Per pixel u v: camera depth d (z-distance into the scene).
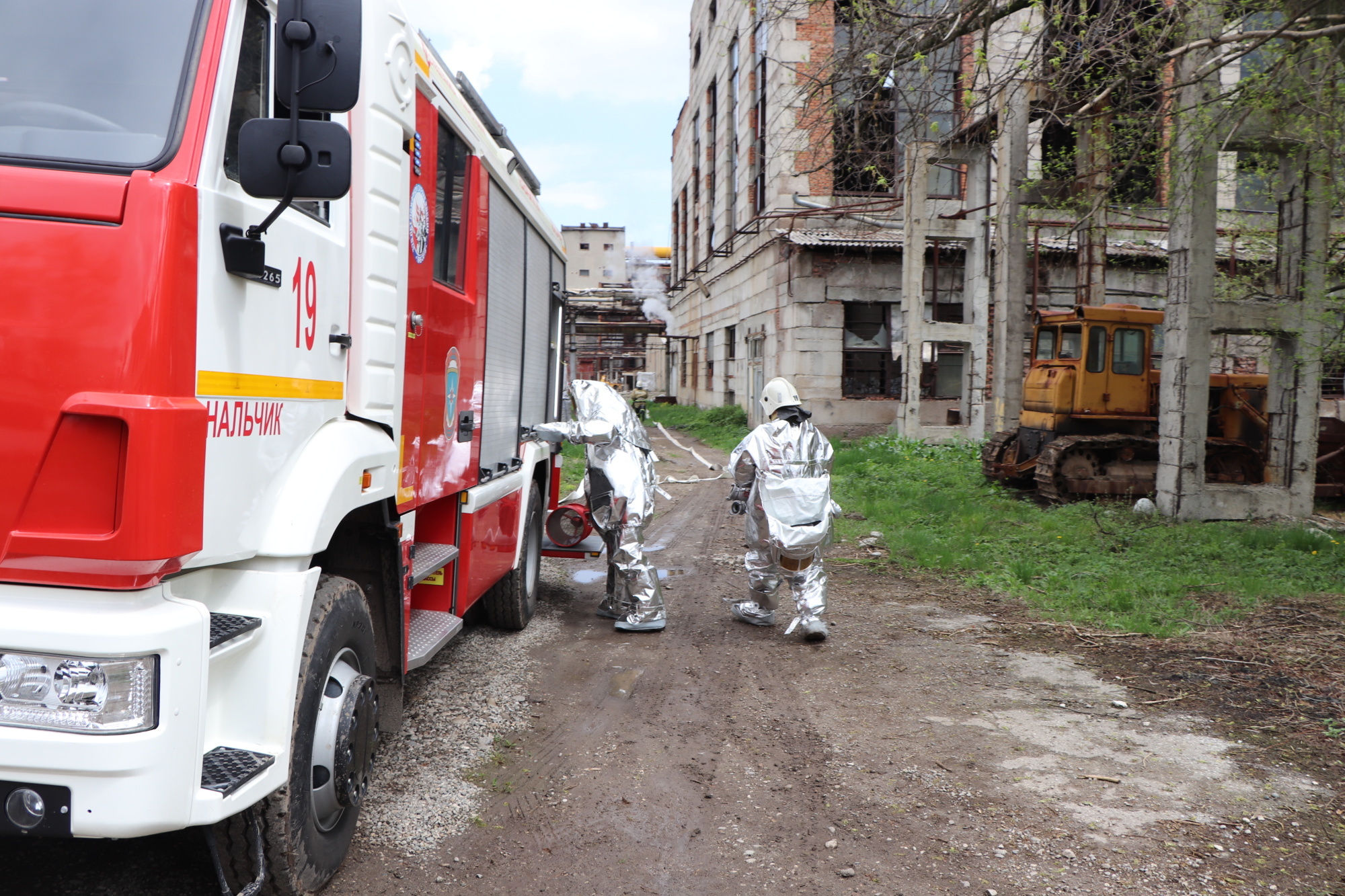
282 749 2.56
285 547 2.61
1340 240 11.25
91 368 2.08
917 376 19.98
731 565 9.41
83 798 2.07
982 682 5.55
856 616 7.27
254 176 2.25
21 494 2.08
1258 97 8.86
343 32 2.26
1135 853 3.40
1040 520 11.41
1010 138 16.86
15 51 2.38
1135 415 13.16
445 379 4.40
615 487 6.53
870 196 23.00
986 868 3.30
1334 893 3.10
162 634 2.10
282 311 2.70
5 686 2.06
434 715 4.75
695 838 3.53
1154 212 20.77
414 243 3.85
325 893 2.98
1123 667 5.82
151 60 2.39
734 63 30.19
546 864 3.28
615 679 5.52
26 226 2.10
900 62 9.09
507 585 6.29
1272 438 12.02
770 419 6.60
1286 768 4.19
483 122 5.34
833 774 4.16
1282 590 7.78
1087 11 8.72
